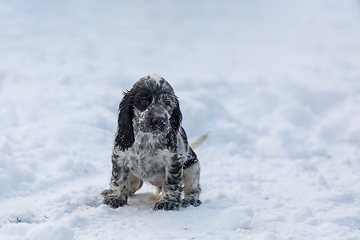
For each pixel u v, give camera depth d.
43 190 6.42
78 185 6.71
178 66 18.02
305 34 28.27
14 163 6.54
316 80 15.91
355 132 11.31
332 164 9.16
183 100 11.89
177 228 4.92
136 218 5.22
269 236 4.54
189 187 6.17
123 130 5.60
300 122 12.30
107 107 11.27
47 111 10.42
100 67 16.41
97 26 27.25
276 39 26.34
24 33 23.61
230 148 10.05
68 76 13.93
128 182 5.94
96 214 5.20
